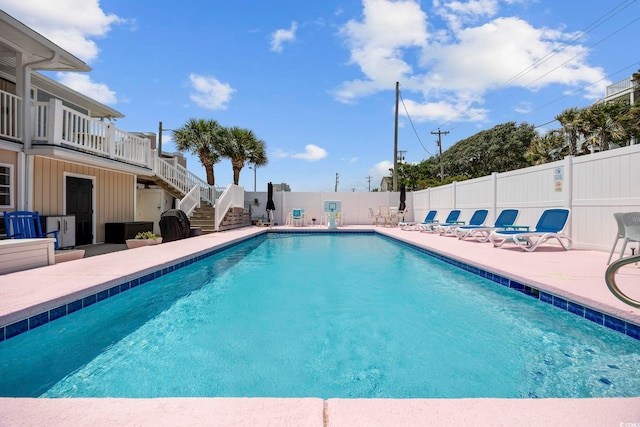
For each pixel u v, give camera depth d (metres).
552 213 7.09
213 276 5.77
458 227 9.03
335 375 2.41
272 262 7.17
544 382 2.29
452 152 40.06
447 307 4.01
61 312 3.25
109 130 9.13
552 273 4.30
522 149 31.56
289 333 3.22
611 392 2.14
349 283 5.27
